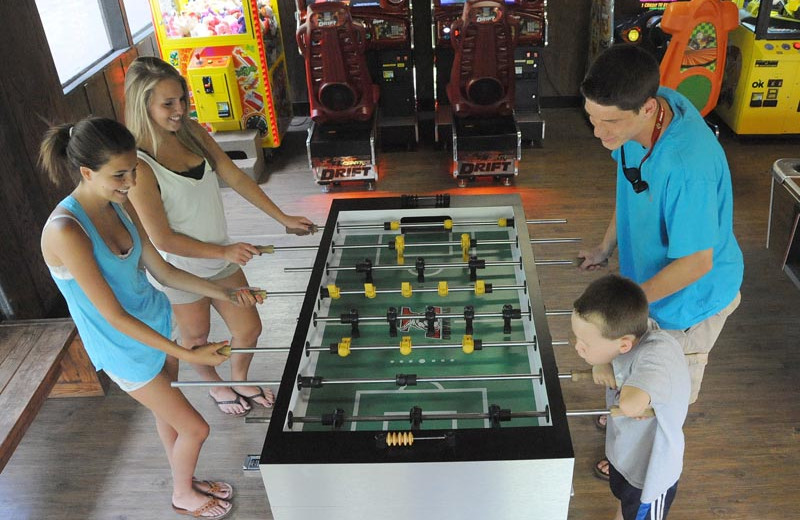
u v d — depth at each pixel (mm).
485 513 1914
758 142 5730
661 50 5520
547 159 5703
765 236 4418
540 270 4188
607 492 2746
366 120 5375
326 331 2447
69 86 4609
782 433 2975
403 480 1835
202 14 5211
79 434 3203
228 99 5414
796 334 3570
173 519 2748
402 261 2779
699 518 2611
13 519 2789
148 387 2377
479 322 2467
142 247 2424
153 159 2498
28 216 3758
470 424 2055
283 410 1972
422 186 5379
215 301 2912
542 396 2055
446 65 6000
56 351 3137
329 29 4902
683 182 2020
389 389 2182
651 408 1951
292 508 1939
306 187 5465
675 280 2107
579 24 6375
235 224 4914
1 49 3547
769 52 5270
